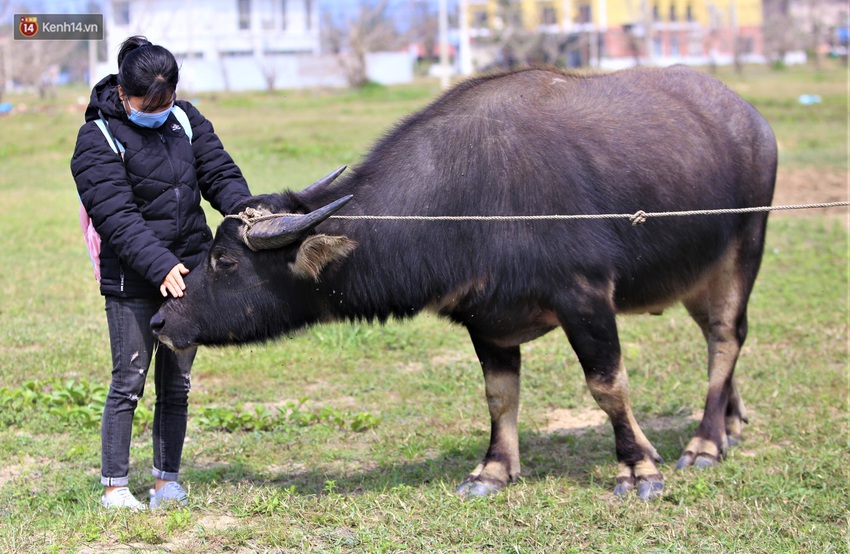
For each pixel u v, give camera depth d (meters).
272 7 48.34
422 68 56.84
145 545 3.98
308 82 45.97
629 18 51.72
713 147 5.22
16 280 9.02
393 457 5.25
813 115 23.31
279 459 5.23
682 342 7.40
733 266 5.46
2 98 39.94
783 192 13.39
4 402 5.89
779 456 5.10
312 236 4.19
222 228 4.37
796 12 67.19
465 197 4.48
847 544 3.95
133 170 4.13
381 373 6.81
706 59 54.22
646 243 4.84
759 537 4.03
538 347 7.38
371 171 4.63
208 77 43.88
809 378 6.43
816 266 9.55
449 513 4.31
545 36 46.41
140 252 4.04
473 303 4.61
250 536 4.05
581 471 5.04
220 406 6.14
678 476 4.87
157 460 4.50
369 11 51.16
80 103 35.78
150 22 35.69
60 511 4.39
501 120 4.64
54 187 14.95
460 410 6.01
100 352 7.01
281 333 4.61
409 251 4.48
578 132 4.77
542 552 3.91
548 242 4.47
